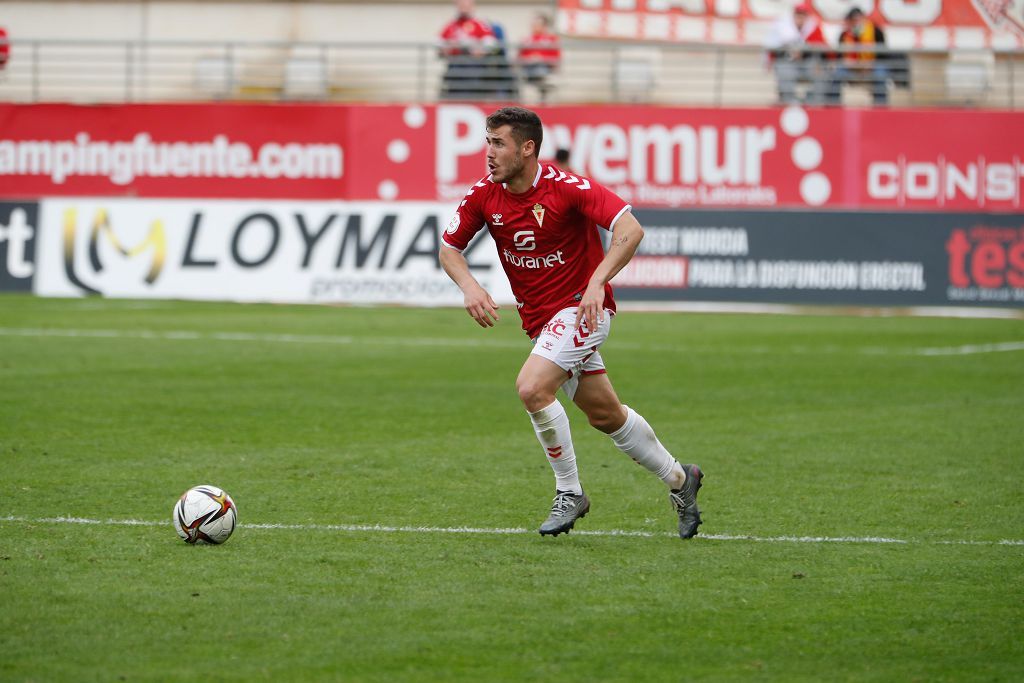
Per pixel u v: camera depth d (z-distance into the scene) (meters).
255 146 74.06
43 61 94.19
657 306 70.88
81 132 74.56
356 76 92.62
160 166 74.31
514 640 17.34
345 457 31.16
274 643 17.05
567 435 22.67
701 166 73.31
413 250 71.12
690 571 20.97
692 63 87.81
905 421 37.44
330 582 19.95
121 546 21.95
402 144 73.81
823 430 35.81
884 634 17.83
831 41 83.12
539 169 22.41
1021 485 28.52
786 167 73.38
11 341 53.22
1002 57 84.62
